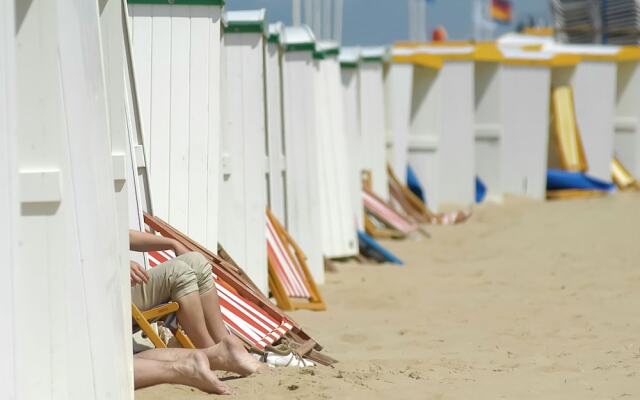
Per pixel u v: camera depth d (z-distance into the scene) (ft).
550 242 117.70
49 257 32.58
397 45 157.89
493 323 67.56
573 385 44.14
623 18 237.66
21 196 31.99
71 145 32.76
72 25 32.76
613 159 187.32
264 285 72.33
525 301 77.41
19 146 32.01
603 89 178.40
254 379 42.96
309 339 54.60
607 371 47.85
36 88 31.89
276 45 82.12
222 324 46.09
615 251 108.27
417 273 96.12
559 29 247.70
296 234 87.15
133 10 61.72
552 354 54.60
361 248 106.83
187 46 61.93
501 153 164.04
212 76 62.03
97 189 33.81
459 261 106.32
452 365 50.47
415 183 147.95
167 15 61.98
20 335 30.76
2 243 30.09
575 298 78.07
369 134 128.16
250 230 72.59
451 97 156.66
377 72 128.47
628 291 81.00
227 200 72.38
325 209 103.45
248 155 72.74
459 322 68.33
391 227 126.93
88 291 33.27
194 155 61.67
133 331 45.11
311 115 87.20
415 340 61.00
